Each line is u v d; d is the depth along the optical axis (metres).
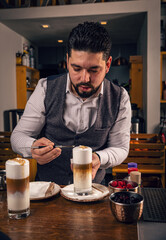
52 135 1.53
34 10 3.34
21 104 4.09
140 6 3.10
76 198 1.00
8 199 0.88
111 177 2.67
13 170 0.85
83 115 1.47
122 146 1.51
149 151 2.29
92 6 3.22
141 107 3.76
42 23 3.62
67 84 1.44
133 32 4.24
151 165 2.30
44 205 0.99
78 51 1.07
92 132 1.46
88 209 0.95
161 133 2.79
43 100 1.49
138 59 3.71
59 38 4.60
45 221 0.85
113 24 3.71
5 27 3.67
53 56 5.37
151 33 3.08
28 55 4.24
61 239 0.74
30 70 4.54
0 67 3.47
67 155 1.49
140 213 0.84
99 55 1.08
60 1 3.29
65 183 1.51
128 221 0.83
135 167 1.56
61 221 0.85
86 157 1.02
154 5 3.06
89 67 1.09
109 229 0.80
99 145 1.51
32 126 1.49
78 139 1.49
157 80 3.11
